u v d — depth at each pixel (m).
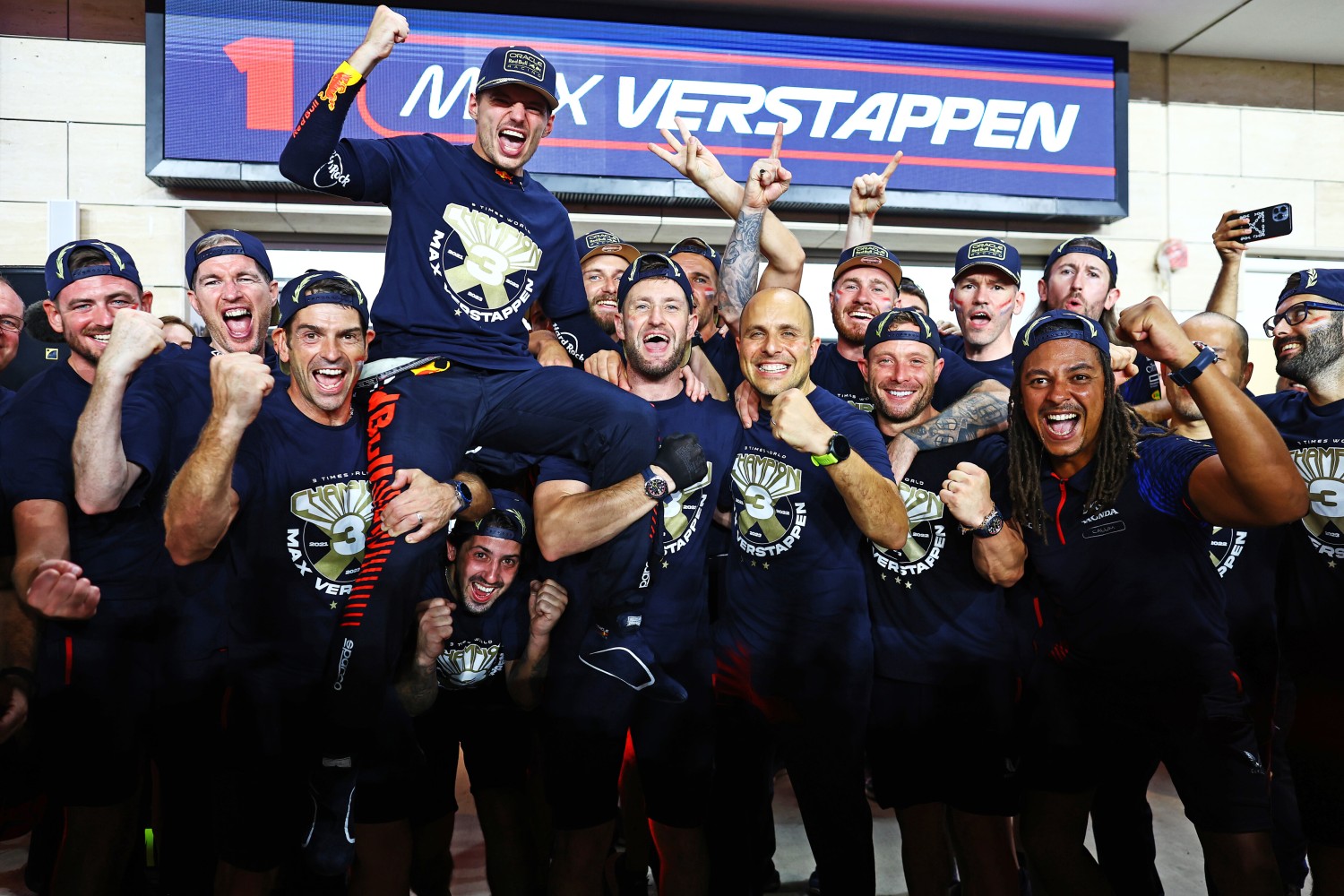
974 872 2.36
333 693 2.20
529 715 2.65
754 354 2.47
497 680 2.60
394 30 2.27
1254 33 5.89
